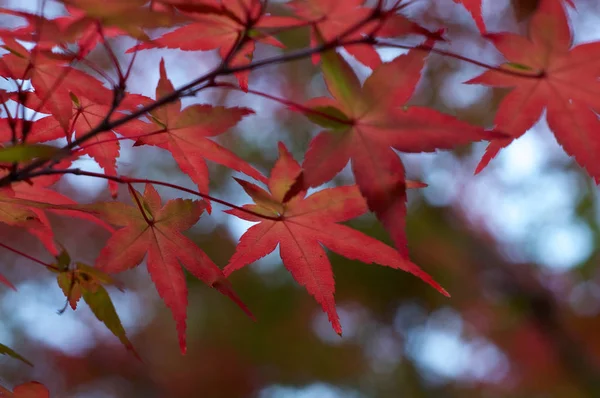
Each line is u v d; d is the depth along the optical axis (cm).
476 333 199
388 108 69
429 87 178
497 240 200
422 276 72
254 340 184
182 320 73
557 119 72
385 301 185
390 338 197
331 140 69
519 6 72
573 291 200
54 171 69
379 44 68
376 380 203
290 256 73
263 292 177
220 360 197
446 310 192
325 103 69
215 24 70
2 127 71
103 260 72
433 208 189
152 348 210
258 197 72
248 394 200
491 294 195
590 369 190
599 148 72
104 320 72
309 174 69
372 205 69
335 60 69
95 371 204
